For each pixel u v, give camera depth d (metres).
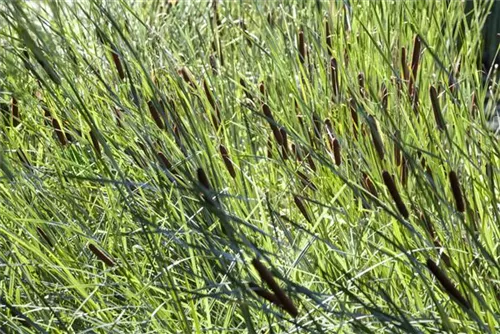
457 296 3.28
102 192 4.34
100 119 4.52
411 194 4.19
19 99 4.23
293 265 3.62
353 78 4.83
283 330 3.61
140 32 6.02
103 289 3.95
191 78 4.62
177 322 3.70
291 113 4.73
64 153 4.53
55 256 3.91
